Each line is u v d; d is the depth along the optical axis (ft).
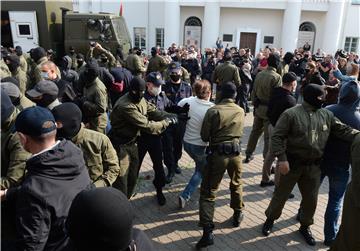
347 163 11.53
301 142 11.14
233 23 69.05
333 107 11.94
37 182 6.19
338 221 12.76
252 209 14.87
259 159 20.80
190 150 14.10
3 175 7.95
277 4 65.41
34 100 10.57
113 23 33.22
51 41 33.45
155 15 68.95
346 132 11.16
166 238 12.68
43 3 32.35
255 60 39.42
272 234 13.10
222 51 43.68
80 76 16.66
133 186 13.65
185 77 22.82
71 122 8.03
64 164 6.40
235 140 12.18
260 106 18.08
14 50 26.73
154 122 12.74
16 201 6.48
